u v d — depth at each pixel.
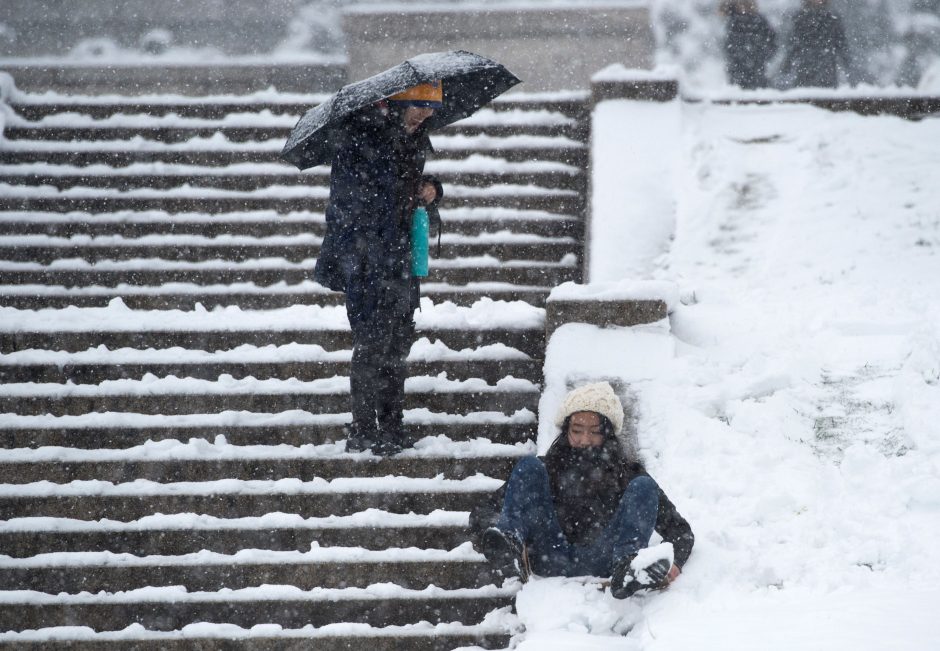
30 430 25.84
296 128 24.34
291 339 28.72
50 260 33.28
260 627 21.47
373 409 24.81
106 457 25.03
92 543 23.42
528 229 34.28
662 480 21.94
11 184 36.09
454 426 25.92
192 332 28.70
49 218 34.41
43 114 39.03
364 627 21.38
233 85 51.53
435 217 25.16
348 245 23.78
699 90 39.91
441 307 29.67
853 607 16.77
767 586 18.64
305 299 31.38
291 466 24.72
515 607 21.27
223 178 36.16
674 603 18.42
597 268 31.39
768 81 47.44
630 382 25.17
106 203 35.19
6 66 50.19
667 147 36.34
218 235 34.09
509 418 26.11
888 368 25.42
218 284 32.38
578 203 35.09
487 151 37.03
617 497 20.28
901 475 20.97
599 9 51.16
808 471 21.66
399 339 24.56
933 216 32.72
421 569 22.34
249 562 22.55
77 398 26.72
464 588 22.28
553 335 27.08
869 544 19.14
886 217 32.91
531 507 19.67
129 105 39.25
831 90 39.28
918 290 29.22
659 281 27.88
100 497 24.05
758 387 24.77
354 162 23.69
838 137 36.75
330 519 23.44
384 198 23.77
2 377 27.70
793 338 27.22
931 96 38.25
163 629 22.08
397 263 24.02
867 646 15.10
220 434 25.75
